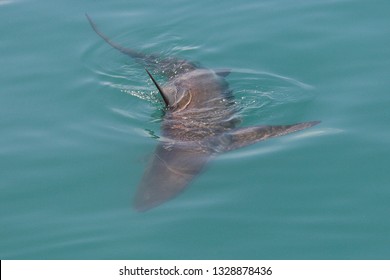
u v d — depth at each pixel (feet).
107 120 60.03
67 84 66.08
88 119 60.34
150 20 77.05
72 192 50.98
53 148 56.24
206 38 73.67
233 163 52.65
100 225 47.52
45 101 63.41
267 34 72.84
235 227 46.60
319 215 47.34
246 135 55.93
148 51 72.08
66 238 46.60
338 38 70.49
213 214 47.75
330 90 62.75
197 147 54.70
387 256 43.57
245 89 64.03
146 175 51.88
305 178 50.83
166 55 71.15
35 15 77.97
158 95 63.87
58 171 53.31
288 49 70.03
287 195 49.26
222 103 61.31
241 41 72.33
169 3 80.18
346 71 65.26
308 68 66.69
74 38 73.82
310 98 61.77
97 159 54.39
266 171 51.70
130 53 71.15
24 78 67.15
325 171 51.44
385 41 69.00
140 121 59.57
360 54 67.51
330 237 45.39
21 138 57.82
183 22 76.38
